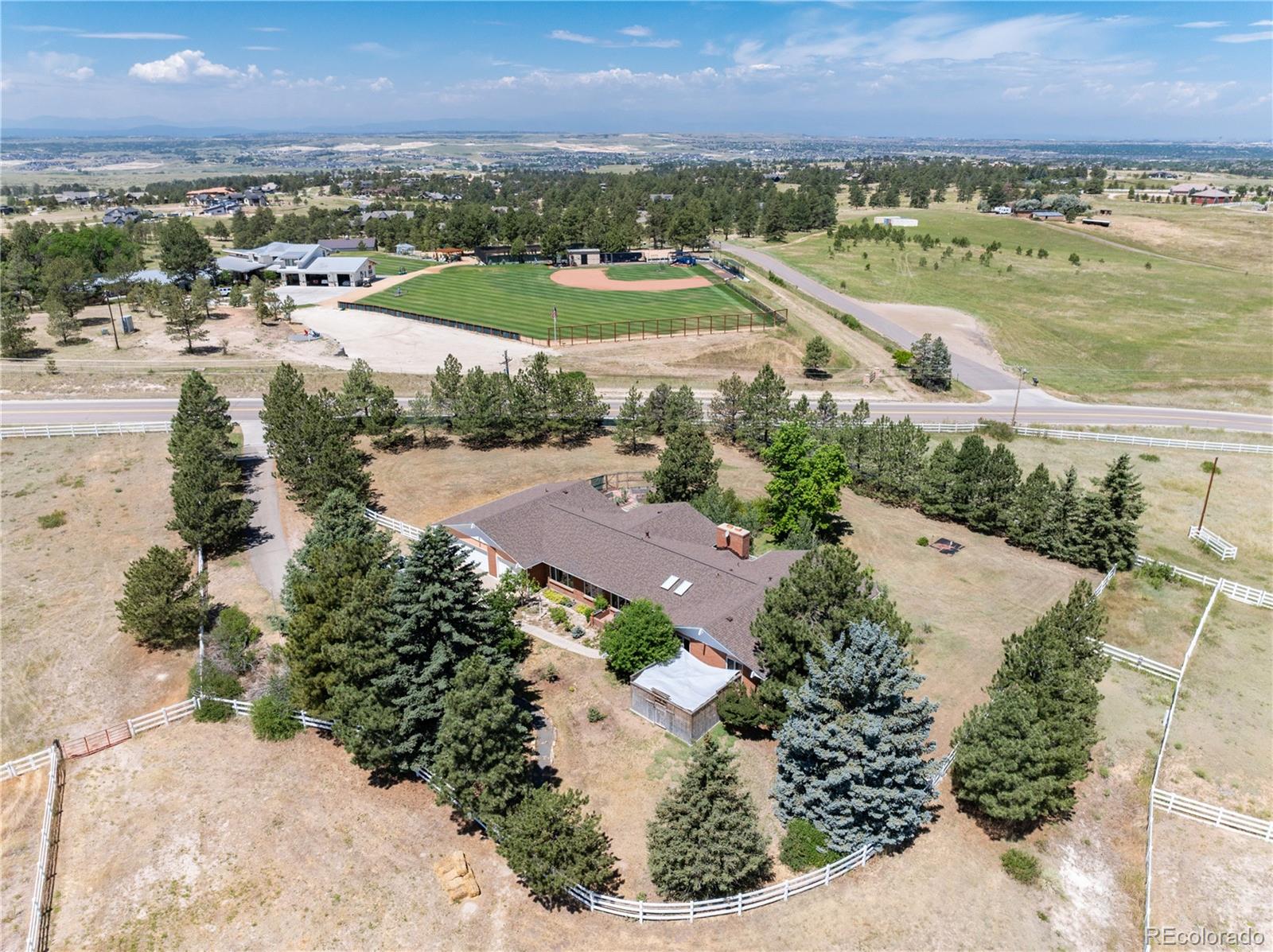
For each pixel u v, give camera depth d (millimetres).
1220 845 40688
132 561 64250
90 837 38438
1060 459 91625
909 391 116562
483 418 85938
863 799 37719
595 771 43594
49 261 155375
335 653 41719
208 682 48500
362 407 90812
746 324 142375
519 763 38500
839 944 33719
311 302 160875
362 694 41125
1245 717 50219
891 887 36812
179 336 128250
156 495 75188
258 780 42156
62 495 74250
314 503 69875
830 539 71625
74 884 35844
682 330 139500
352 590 44688
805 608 45188
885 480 79375
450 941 33312
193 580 61094
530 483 79375
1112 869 38969
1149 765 45969
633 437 88625
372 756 40188
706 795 34688
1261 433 99062
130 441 86062
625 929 34188
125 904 34781
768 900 35656
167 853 37469
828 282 184625
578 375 92688
